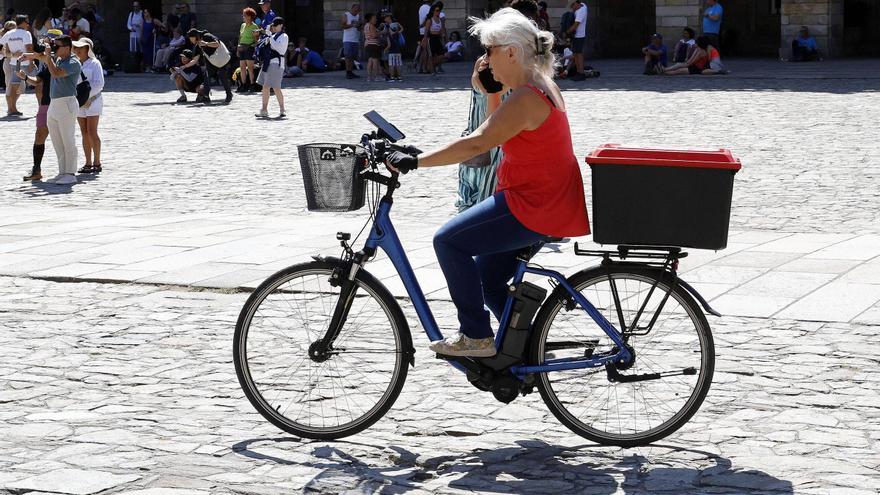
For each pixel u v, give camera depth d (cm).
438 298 1032
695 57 3716
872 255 1172
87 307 1041
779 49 4569
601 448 669
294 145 2288
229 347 900
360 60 4609
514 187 637
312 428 682
